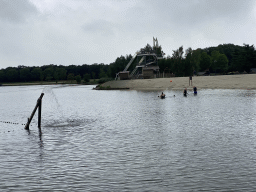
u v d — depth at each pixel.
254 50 159.88
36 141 21.11
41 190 11.80
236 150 16.95
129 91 86.88
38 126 27.62
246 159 15.17
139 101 52.12
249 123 25.67
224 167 14.03
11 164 15.34
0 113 40.75
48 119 32.88
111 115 34.41
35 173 13.85
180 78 101.62
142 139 20.61
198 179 12.59
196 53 196.00
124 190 11.61
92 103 52.41
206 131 22.77
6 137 22.83
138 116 32.66
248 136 20.55
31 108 47.94
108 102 53.22
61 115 35.97
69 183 12.49
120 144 19.28
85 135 22.73
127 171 13.85
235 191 11.30
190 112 34.38
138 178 12.89
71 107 45.91
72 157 16.45
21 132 25.03
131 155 16.56
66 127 26.91
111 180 12.72
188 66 139.00
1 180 12.98
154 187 11.84
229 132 22.09
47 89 108.69
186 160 15.30
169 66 142.38
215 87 78.44
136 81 108.12
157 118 30.61
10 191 11.74
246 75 89.81
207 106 39.78
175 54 143.62
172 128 24.53
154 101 50.75
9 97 81.44
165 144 18.94
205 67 199.62
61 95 81.94
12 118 35.16
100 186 12.09
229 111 33.84
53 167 14.70
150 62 127.25
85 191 11.61
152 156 16.23
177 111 35.78
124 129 24.81
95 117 33.16
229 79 86.00
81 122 29.67
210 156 15.89
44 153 17.52
